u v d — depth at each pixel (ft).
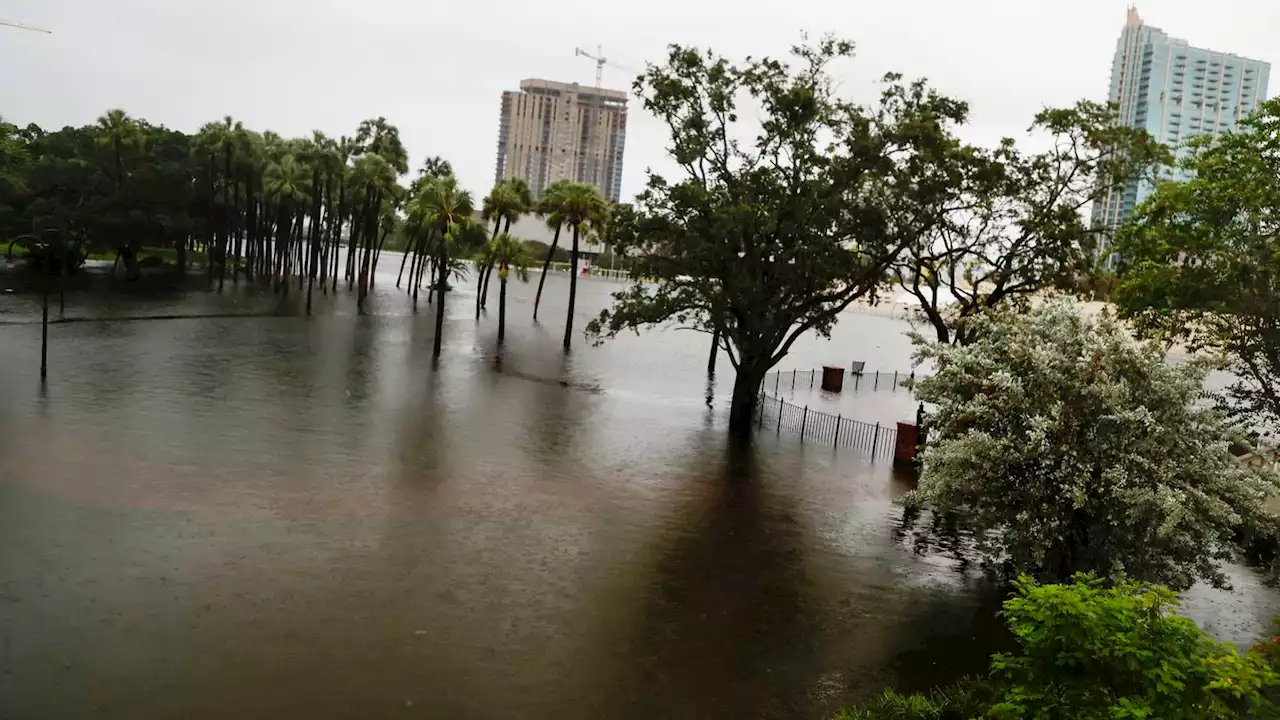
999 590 59.82
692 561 61.41
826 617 53.26
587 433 102.58
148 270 287.89
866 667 46.73
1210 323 76.02
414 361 146.82
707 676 44.37
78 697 37.22
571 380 144.15
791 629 51.08
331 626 46.11
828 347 285.02
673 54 106.22
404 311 235.81
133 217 239.91
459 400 115.34
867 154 101.65
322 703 38.42
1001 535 71.15
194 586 49.65
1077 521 53.47
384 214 317.22
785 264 107.14
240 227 306.76
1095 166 106.73
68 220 237.86
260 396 105.09
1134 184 126.82
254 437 84.89
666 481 83.41
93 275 250.57
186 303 204.03
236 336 157.48
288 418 94.63
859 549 67.05
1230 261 68.95
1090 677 29.76
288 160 280.10
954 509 59.00
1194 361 53.88
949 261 112.78
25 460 70.69
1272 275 68.95
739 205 101.19
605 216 196.65
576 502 73.46
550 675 42.98
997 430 55.77
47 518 58.34
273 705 37.91
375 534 61.00
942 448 55.11
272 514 63.16
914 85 104.53
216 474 71.56
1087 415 52.39
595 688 42.09
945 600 57.31
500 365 152.56
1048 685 30.60
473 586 53.31
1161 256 76.33
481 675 42.34
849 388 161.48
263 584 50.75
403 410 104.94
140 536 56.59
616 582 56.18
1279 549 67.87
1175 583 51.78
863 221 104.63
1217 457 51.75
